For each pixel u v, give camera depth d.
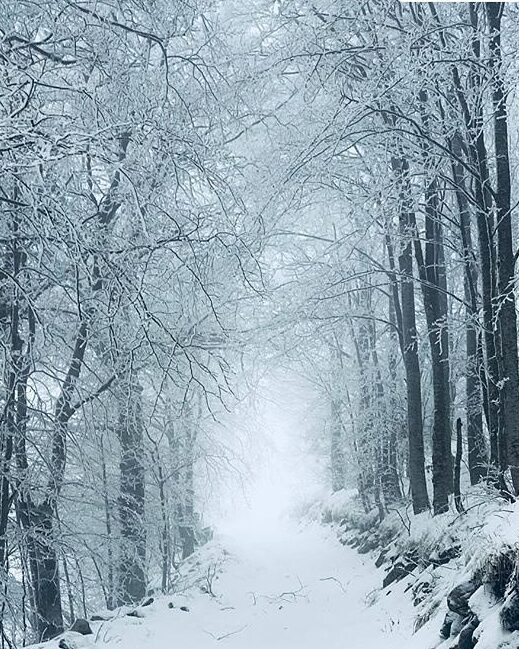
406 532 16.41
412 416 17.45
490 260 11.55
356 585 16.16
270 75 13.00
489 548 7.32
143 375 15.53
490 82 11.35
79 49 10.41
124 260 9.95
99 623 11.40
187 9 11.86
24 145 7.55
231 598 15.33
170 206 10.84
